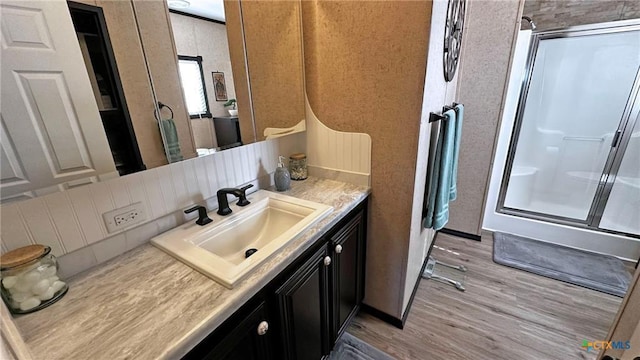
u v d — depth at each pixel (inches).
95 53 31.4
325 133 61.1
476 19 81.0
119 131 34.4
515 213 106.6
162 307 27.3
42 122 28.3
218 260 33.4
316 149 63.9
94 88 31.7
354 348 61.7
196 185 44.7
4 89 25.7
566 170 103.7
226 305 27.5
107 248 34.8
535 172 108.7
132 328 24.8
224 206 45.9
